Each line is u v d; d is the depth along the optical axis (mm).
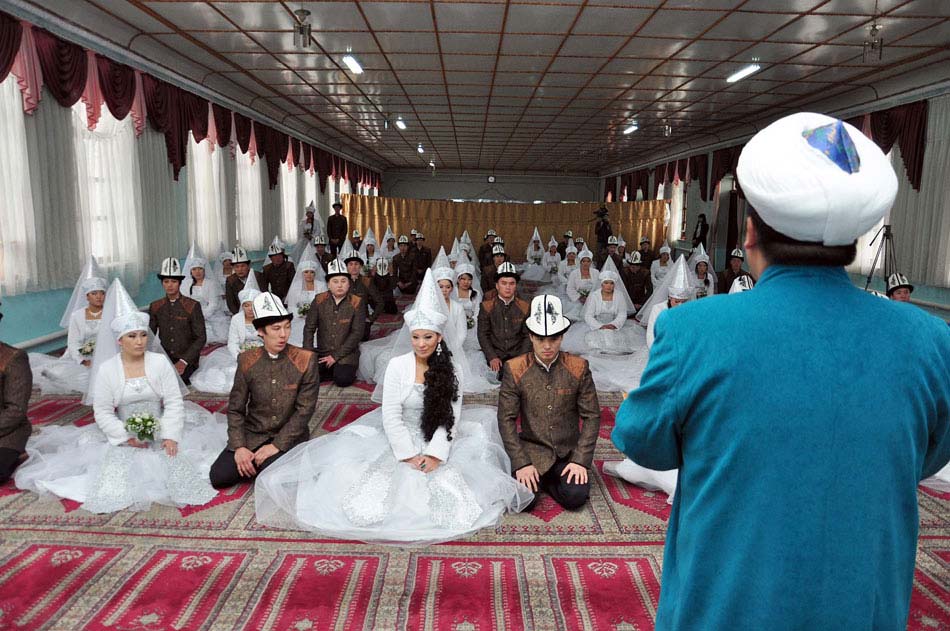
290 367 3578
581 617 2379
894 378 878
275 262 8664
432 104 10930
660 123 12453
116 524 3029
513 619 2357
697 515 975
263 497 3137
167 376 3512
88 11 6027
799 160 900
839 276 948
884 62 7363
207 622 2301
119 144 7164
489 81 9031
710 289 8312
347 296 5785
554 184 24203
